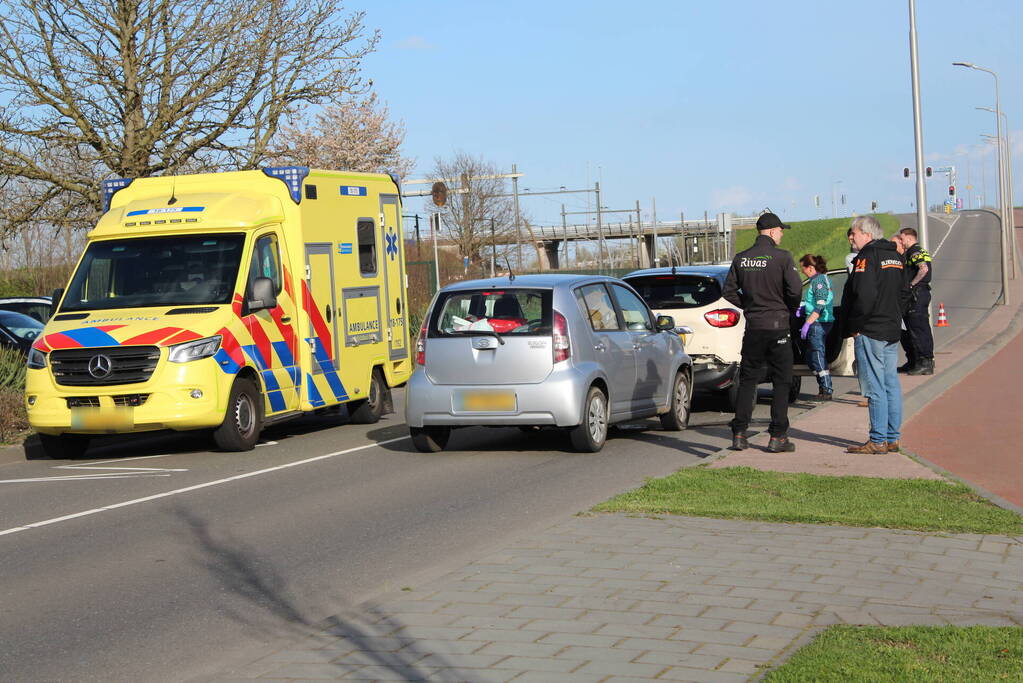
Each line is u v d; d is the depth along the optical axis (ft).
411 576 22.88
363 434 47.26
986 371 66.18
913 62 76.13
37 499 33.99
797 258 272.10
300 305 45.55
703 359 47.73
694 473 31.17
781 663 15.92
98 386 39.96
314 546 26.02
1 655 18.74
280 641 18.95
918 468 31.81
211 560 25.09
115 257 43.52
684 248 274.36
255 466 38.73
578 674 15.89
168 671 17.76
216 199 44.47
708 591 19.92
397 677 16.08
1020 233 357.61
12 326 62.28
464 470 35.88
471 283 38.93
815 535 23.95
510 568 21.70
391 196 53.26
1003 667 15.42
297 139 121.19
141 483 36.14
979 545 22.99
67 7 69.05
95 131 70.69
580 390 36.99
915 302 57.93
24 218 71.61
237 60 71.51
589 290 39.40
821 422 42.04
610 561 22.04
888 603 19.15
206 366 40.29
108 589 22.93
